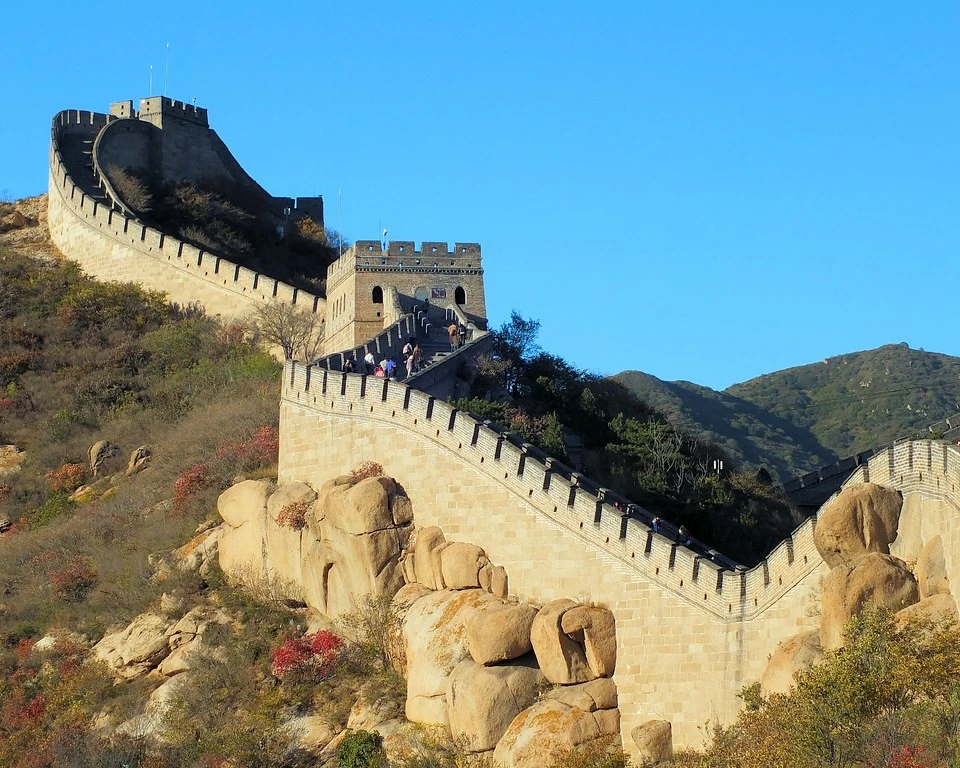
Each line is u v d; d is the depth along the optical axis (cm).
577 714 6078
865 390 17125
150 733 6750
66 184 12288
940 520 5312
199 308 11056
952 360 17875
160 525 8031
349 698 6625
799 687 5131
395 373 8306
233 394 9769
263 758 6444
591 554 6406
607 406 9575
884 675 4962
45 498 9288
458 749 6153
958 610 5122
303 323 10319
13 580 8144
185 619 7219
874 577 5375
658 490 8125
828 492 8762
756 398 17288
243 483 7550
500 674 6247
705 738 5922
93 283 11588
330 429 7406
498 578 6619
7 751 6838
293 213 13225
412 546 6912
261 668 6888
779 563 5844
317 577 7069
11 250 12238
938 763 4622
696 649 6038
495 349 9475
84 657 7319
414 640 6531
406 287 9894
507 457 6744
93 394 10262
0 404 10244
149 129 12950
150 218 12256
